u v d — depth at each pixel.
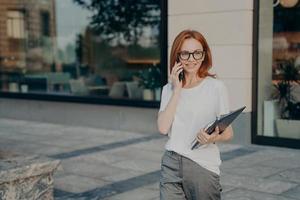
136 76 10.04
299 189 5.52
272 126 8.23
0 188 3.85
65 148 8.23
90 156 7.55
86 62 11.06
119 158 7.38
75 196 5.44
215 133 2.72
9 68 12.51
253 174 6.24
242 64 8.05
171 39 8.91
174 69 2.89
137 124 9.72
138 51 10.02
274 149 7.87
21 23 12.23
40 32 11.91
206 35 8.40
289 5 7.95
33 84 11.98
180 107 2.91
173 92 2.90
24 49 12.20
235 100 8.17
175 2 8.77
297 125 8.00
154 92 9.64
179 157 2.87
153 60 9.73
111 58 10.56
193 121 2.87
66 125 10.88
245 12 7.96
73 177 6.28
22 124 11.20
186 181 2.87
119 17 10.38
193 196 2.89
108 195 5.45
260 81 8.20
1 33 12.54
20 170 3.94
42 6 11.84
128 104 9.77
